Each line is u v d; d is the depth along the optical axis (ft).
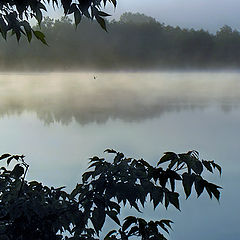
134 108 99.45
